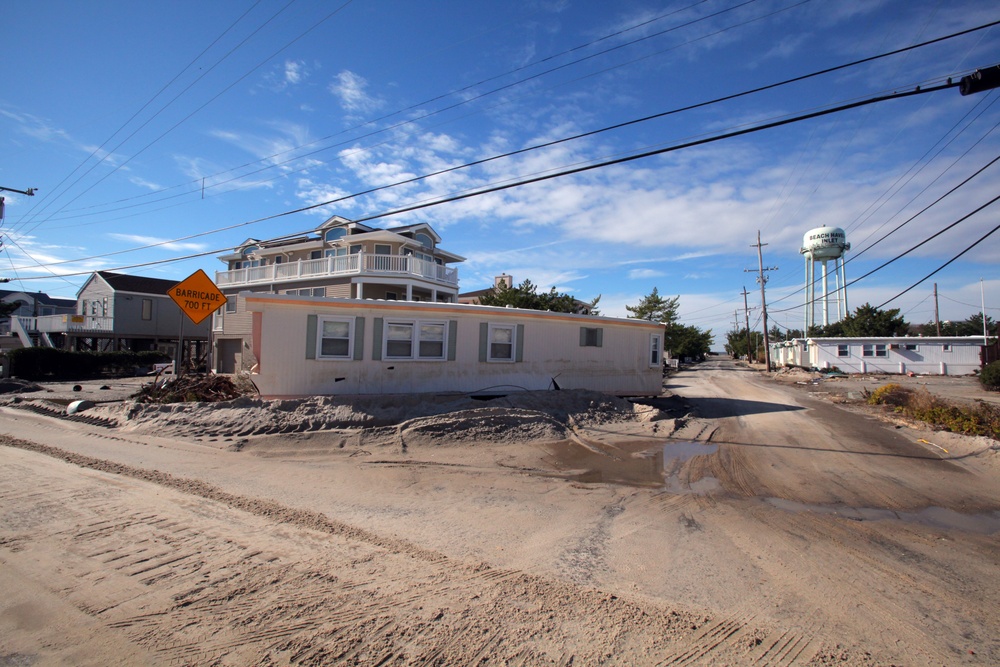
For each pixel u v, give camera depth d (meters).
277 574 4.47
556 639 3.56
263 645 3.41
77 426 11.68
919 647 3.63
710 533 5.93
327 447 10.16
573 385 17.06
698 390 26.25
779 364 57.53
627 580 4.58
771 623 3.89
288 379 13.16
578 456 10.27
